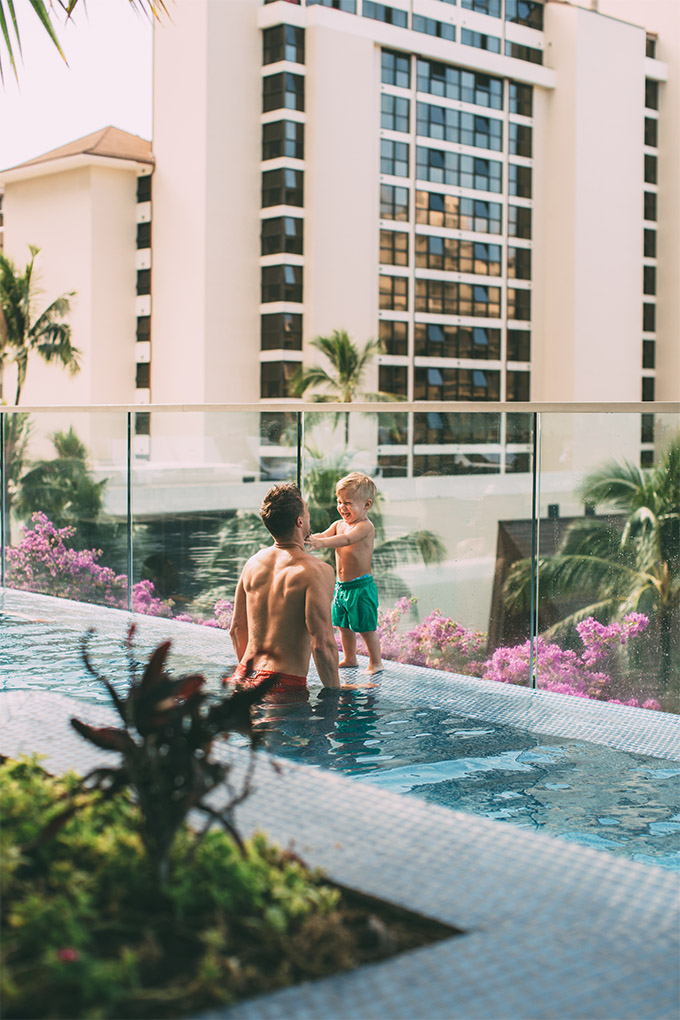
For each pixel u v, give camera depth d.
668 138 64.56
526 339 60.88
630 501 6.02
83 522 9.02
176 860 2.17
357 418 7.16
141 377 53.56
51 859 2.24
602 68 60.75
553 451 6.29
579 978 1.83
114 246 53.19
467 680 6.20
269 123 51.47
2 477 9.69
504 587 6.52
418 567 6.89
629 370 63.31
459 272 57.34
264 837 2.31
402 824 2.59
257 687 2.24
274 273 51.56
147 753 2.10
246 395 52.03
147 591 8.53
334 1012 1.70
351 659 6.68
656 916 2.09
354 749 4.53
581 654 6.23
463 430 6.67
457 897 2.17
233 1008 1.71
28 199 55.50
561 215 60.66
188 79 50.84
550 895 2.19
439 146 56.12
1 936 1.88
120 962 1.79
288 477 7.64
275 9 50.75
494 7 57.78
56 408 9.12
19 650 6.54
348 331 52.81
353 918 2.11
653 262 64.69
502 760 4.54
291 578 5.31
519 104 59.66
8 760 3.01
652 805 4.01
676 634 5.88
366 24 52.62
